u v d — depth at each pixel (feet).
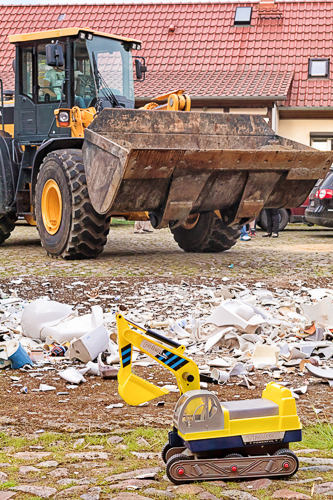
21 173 35.78
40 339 17.61
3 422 11.18
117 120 29.58
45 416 11.56
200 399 8.52
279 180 30.27
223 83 70.64
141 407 12.21
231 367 15.12
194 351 16.66
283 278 27.66
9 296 23.06
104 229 31.01
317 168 29.76
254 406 8.81
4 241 40.04
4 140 36.06
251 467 8.48
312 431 10.69
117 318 8.82
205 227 35.09
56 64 30.50
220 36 79.61
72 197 30.19
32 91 34.94
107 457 9.57
